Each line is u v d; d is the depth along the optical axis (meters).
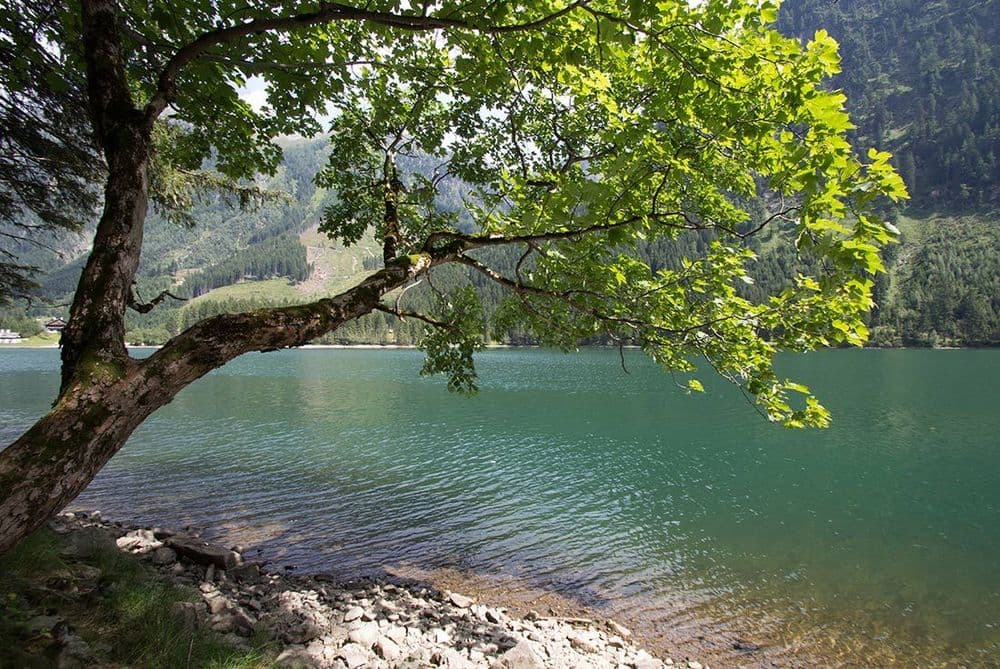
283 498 16.16
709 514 15.54
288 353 139.25
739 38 3.57
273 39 4.30
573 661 7.62
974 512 15.86
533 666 6.74
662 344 6.84
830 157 3.16
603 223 4.50
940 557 12.62
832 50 3.34
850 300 4.44
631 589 10.83
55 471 1.91
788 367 75.12
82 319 2.34
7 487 1.81
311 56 4.45
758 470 20.53
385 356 120.12
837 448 24.41
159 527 13.26
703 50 3.50
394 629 7.79
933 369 69.06
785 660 8.49
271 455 22.16
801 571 11.80
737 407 36.38
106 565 7.04
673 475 19.66
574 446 24.50
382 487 17.56
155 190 9.78
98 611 5.25
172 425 29.56
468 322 9.22
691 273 6.84
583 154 7.23
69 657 4.25
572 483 18.47
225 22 4.08
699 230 4.67
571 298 7.04
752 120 3.83
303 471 19.55
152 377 2.26
